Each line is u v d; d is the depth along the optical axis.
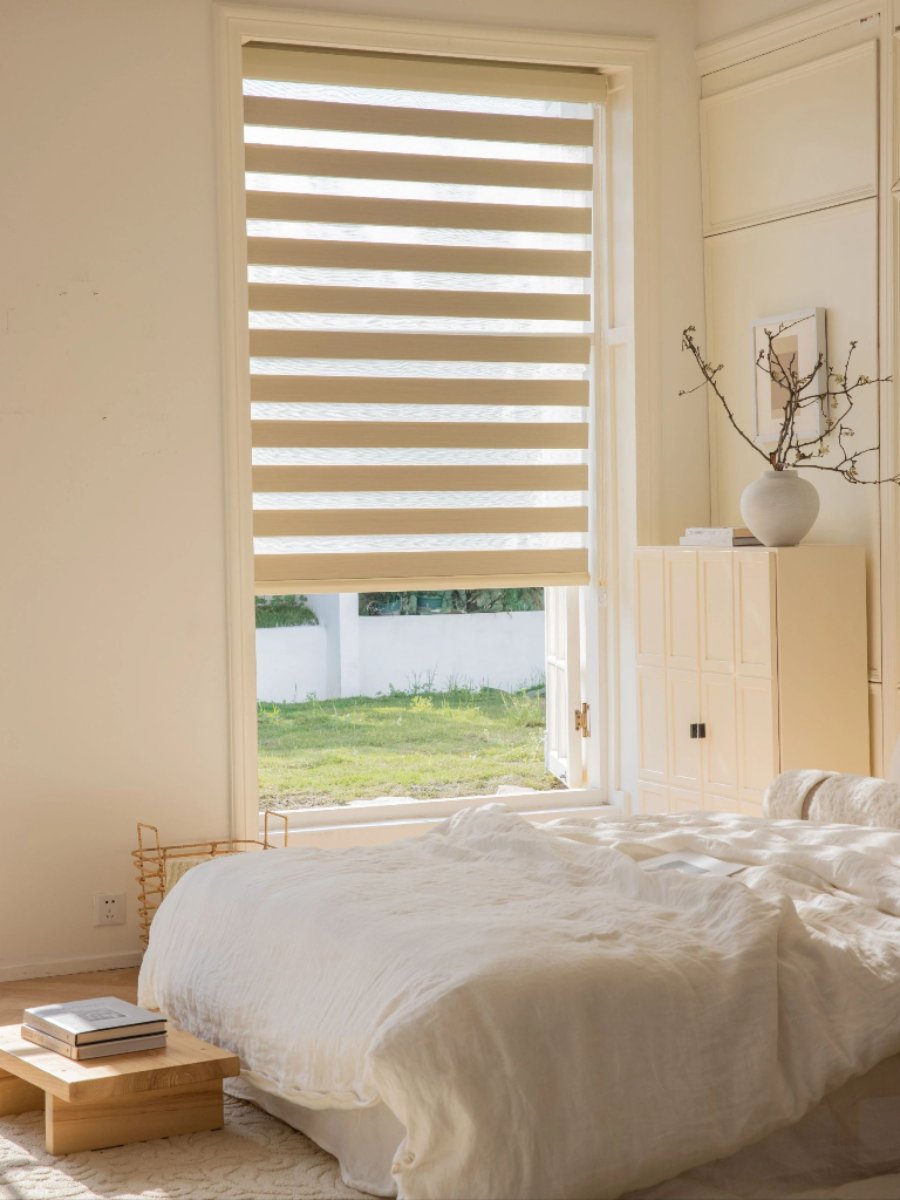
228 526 4.57
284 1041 2.67
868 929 2.63
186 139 4.51
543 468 5.12
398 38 4.75
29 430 4.34
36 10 4.32
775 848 3.05
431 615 9.34
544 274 5.07
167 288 4.49
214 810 4.58
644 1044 2.24
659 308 5.07
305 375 4.79
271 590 4.80
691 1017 2.29
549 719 5.66
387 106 4.87
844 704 4.38
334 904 2.76
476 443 5.00
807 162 4.69
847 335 4.56
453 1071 2.16
